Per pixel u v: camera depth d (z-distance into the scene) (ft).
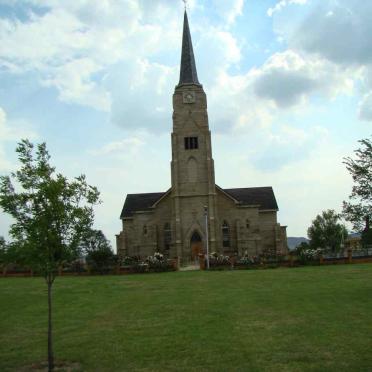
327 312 71.92
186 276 139.54
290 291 95.45
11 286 125.29
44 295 105.40
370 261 165.27
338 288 96.07
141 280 133.39
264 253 228.02
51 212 50.37
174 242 231.30
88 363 51.90
